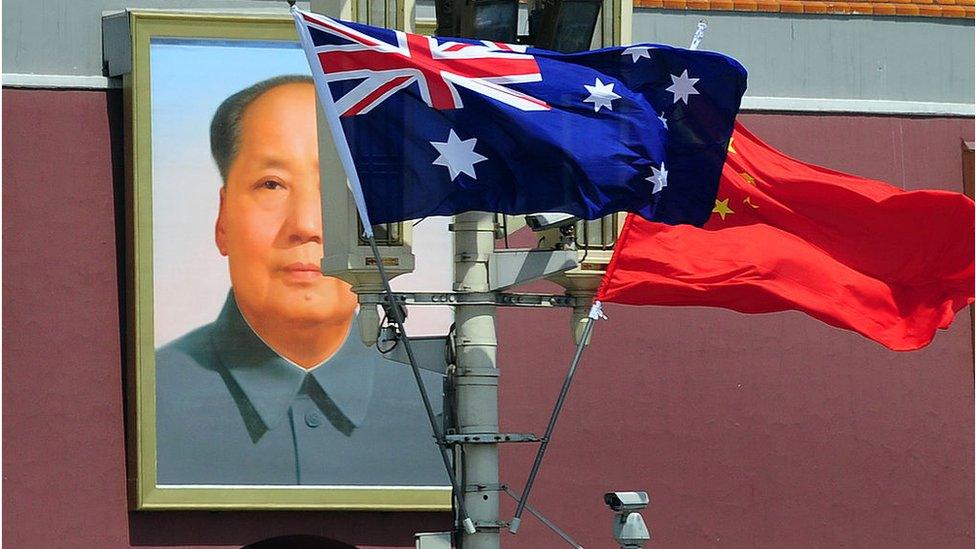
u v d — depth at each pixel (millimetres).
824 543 77562
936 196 57531
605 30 55594
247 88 74000
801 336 78438
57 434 72500
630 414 76500
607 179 50750
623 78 52062
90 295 73375
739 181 58656
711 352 77500
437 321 74812
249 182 73750
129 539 72688
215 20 73750
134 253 72750
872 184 59125
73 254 73438
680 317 77438
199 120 73625
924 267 58375
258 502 72688
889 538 78250
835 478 78000
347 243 53062
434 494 73812
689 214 52719
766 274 57344
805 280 58000
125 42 73938
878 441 78562
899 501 78438
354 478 73500
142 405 72250
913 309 58656
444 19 53188
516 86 50844
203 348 72938
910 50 81375
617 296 56062
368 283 53344
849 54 80875
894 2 81500
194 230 73250
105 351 73312
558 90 51094
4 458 71938
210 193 73438
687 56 52250
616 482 76000
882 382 78812
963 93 81562
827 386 78438
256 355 73250
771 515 77250
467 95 50500
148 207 72875
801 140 79750
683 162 52719
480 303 53156
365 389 73812
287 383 73375
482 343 53062
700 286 56844
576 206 50625
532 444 75375
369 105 50406
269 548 77750
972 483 79125
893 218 58000
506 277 53000
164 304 72750
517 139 50562
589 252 55938
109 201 74000
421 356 54906
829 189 58188
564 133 50719
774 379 77938
